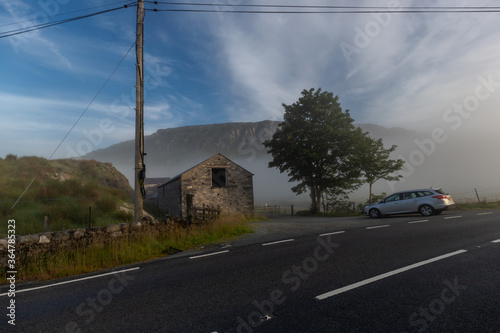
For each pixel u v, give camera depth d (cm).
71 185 1945
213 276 549
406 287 426
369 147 2733
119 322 362
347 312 351
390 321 321
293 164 3077
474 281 436
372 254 643
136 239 945
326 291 427
